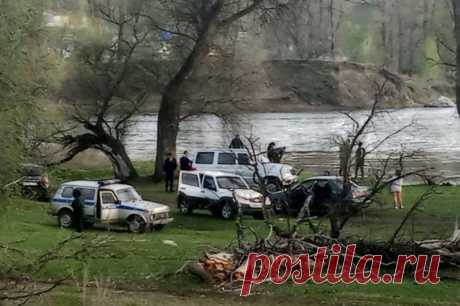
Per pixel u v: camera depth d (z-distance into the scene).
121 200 30.67
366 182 30.12
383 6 96.44
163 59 51.34
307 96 117.31
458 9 40.62
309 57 116.62
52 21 28.77
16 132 16.75
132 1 50.19
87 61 48.62
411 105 109.44
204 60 51.53
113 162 50.47
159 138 50.38
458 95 41.31
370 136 74.88
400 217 30.42
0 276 15.83
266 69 72.31
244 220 30.59
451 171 51.06
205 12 50.38
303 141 76.56
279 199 28.42
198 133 66.38
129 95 50.59
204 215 35.03
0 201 17.05
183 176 35.62
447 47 44.31
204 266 19.02
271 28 53.88
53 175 27.42
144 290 18.25
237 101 52.19
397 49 97.12
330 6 76.94
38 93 18.67
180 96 50.59
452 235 23.12
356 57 115.88
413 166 52.78
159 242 24.59
